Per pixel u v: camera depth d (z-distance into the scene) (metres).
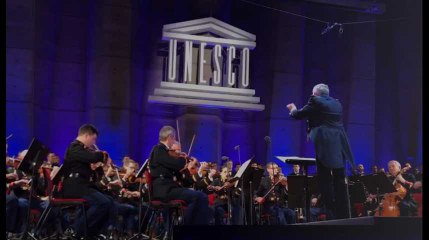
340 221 5.16
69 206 6.99
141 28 14.91
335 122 6.26
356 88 15.54
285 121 15.12
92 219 6.68
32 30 13.67
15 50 13.50
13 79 13.43
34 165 7.01
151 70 14.98
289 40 15.35
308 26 15.98
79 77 14.64
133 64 14.65
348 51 15.79
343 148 6.25
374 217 4.81
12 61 13.47
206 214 6.84
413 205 7.82
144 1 14.95
